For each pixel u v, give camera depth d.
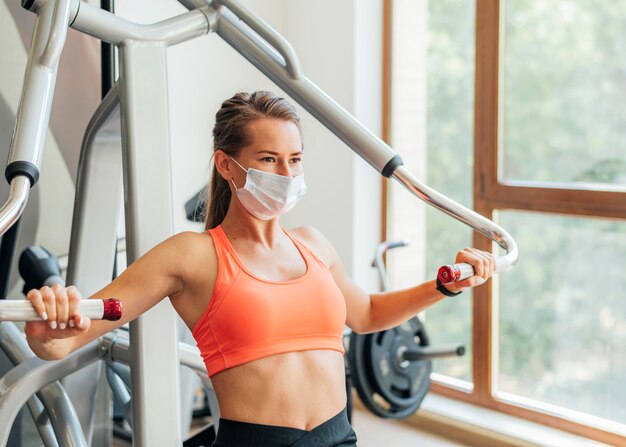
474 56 3.71
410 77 3.96
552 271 3.55
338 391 1.61
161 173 1.65
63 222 2.84
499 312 3.76
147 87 1.67
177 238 1.57
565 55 3.42
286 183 1.59
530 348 3.67
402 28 3.95
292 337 1.56
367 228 4.05
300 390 1.55
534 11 3.49
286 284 1.58
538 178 3.56
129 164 1.63
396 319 1.85
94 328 1.45
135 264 1.53
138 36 1.68
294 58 1.76
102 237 2.07
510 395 3.77
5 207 1.24
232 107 1.65
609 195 3.30
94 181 2.02
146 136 1.65
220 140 1.66
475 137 3.73
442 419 3.77
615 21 3.26
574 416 3.54
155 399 1.58
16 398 1.75
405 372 3.08
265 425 1.52
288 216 4.27
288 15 4.14
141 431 1.57
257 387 1.52
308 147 4.12
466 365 3.92
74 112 2.81
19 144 1.34
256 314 1.53
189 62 3.76
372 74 3.97
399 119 4.02
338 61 3.95
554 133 3.49
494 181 3.68
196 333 1.58
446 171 3.90
